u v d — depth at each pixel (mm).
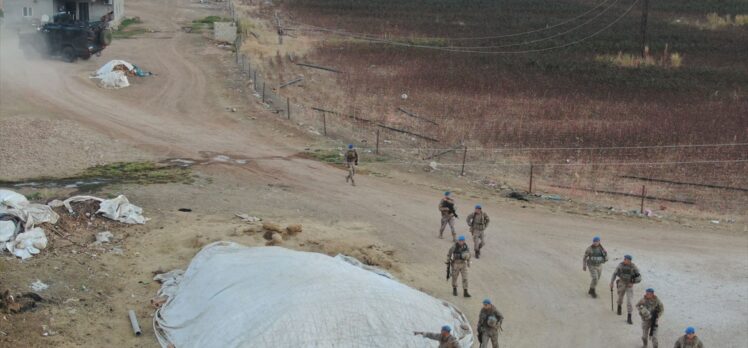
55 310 16047
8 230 18609
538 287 19141
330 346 13719
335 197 25391
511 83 47000
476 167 30328
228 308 15023
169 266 18812
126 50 48000
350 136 33750
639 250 21891
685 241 22797
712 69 53156
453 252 18172
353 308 14422
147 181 25703
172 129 32844
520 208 25516
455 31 67438
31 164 27016
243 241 20359
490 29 69250
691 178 29641
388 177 28328
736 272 20469
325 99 40219
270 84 42250
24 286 16672
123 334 15578
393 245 21406
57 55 42719
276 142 32062
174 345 14992
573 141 34156
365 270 17547
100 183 25016
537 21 74375
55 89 36969
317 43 57125
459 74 48844
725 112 40594
